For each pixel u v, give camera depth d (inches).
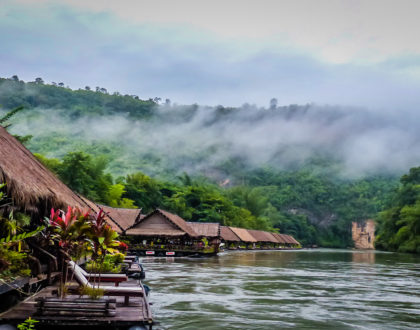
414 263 1707.7
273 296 665.6
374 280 945.5
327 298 654.5
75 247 400.2
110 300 320.5
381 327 460.1
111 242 372.5
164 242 2005.4
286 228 6422.2
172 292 681.6
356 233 7559.1
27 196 339.3
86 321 309.3
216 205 4256.9
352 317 510.3
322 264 1584.6
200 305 567.8
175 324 452.8
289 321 481.7
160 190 4355.3
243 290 729.0
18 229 344.2
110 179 3304.6
